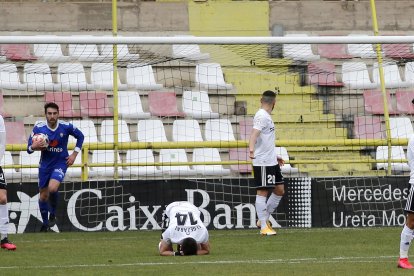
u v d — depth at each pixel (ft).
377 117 176.76
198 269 94.68
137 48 184.44
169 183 149.38
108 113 172.86
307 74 180.75
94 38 142.82
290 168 167.12
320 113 177.99
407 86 180.24
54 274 91.86
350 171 168.66
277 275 89.81
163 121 174.09
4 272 93.66
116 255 110.11
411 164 95.71
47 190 140.97
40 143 135.95
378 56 173.27
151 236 136.77
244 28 192.24
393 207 151.94
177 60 182.19
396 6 195.11
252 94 179.32
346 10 194.90
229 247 118.11
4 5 187.32
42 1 188.75
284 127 175.22
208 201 149.69
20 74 177.58
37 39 141.90
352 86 179.93
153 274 90.89
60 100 173.47
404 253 95.86
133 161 166.61
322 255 108.78
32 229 147.13
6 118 170.60
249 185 150.20
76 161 166.09
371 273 91.25
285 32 192.95
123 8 189.37
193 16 191.42
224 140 162.91
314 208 151.12
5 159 164.35
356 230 143.64
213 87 179.22
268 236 133.90
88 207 147.74
